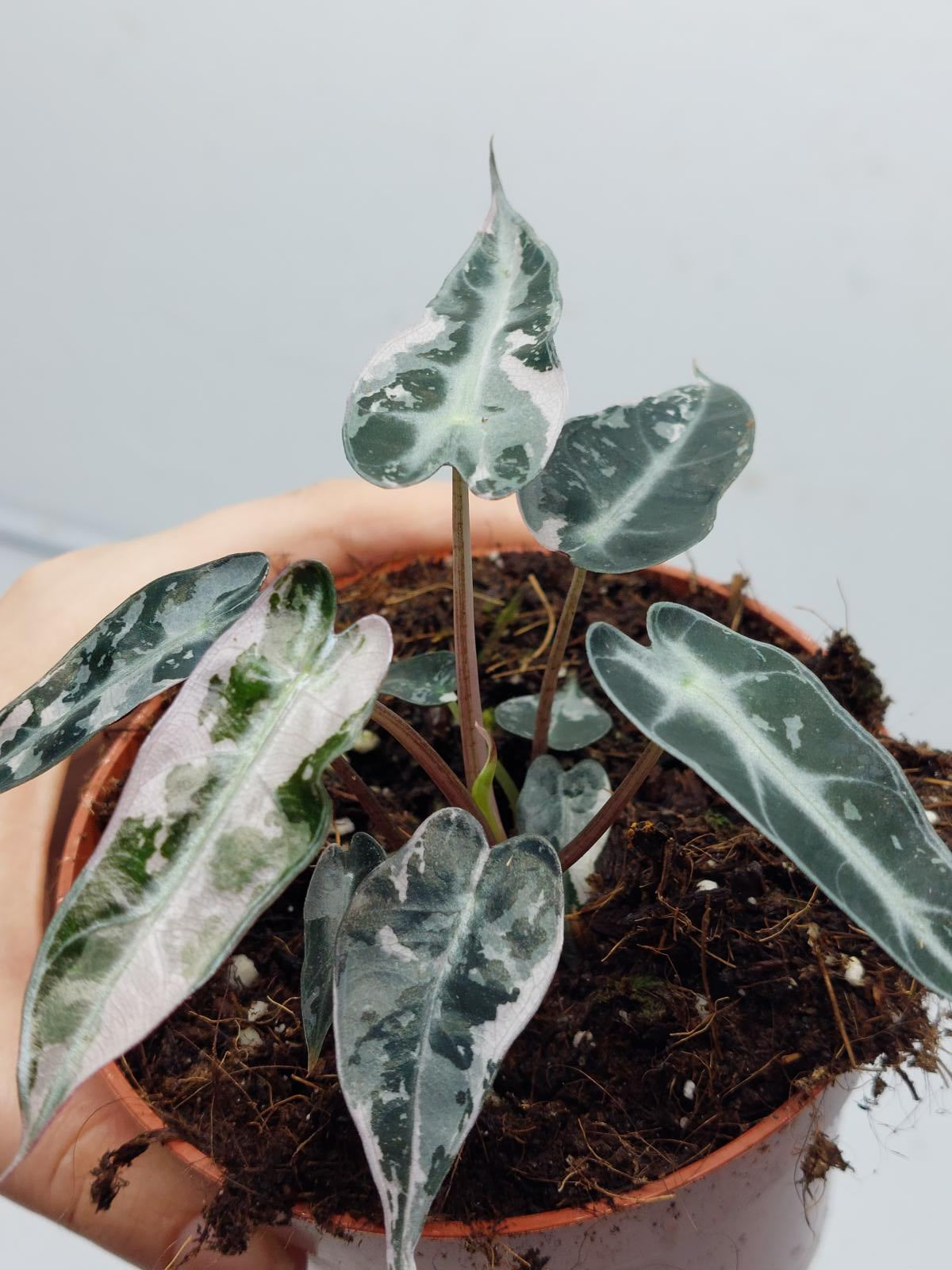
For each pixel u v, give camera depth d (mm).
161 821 157
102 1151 248
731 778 185
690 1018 240
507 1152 226
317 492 384
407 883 189
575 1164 222
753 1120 229
